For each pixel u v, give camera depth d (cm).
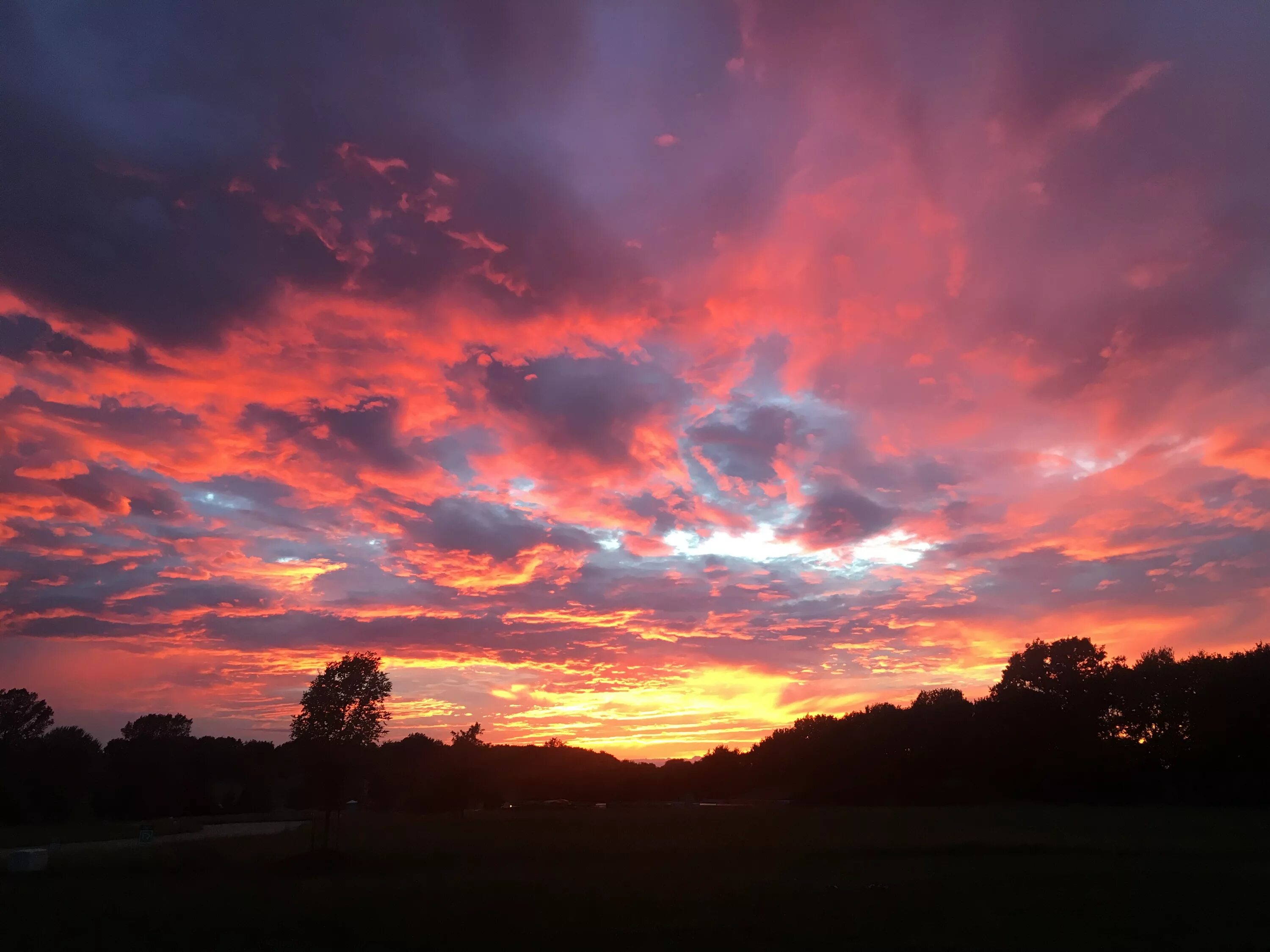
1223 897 2073
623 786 10631
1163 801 7175
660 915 1866
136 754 9094
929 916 1841
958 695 9562
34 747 8512
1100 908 1930
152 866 2941
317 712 3231
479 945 1623
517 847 3419
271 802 9425
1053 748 7931
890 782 8588
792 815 5959
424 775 7412
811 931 1702
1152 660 8012
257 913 1931
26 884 2555
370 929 1752
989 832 4219
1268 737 6788
